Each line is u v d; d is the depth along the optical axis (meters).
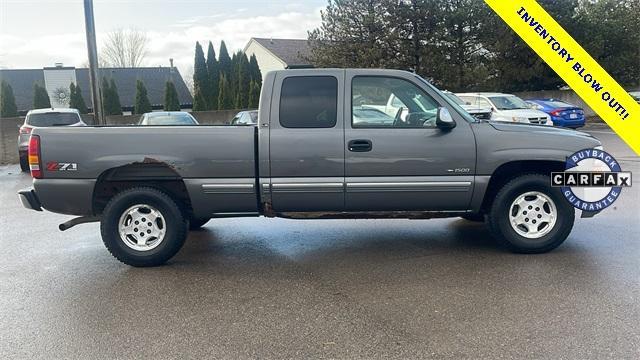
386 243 6.02
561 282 4.53
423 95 5.30
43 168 5.15
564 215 5.32
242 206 5.30
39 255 5.83
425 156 5.16
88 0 14.71
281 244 6.11
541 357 3.24
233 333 3.70
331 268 5.14
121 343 3.58
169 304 4.28
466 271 4.91
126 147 5.15
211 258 5.60
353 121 5.21
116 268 5.31
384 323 3.80
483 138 5.19
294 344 3.51
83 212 5.27
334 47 25.31
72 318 4.03
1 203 9.34
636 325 3.65
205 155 5.16
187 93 44.81
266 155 5.15
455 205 5.30
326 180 5.18
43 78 41.91
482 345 3.42
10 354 3.45
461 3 25.14
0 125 17.12
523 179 5.29
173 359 3.34
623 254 5.29
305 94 5.22
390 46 24.52
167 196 5.30
